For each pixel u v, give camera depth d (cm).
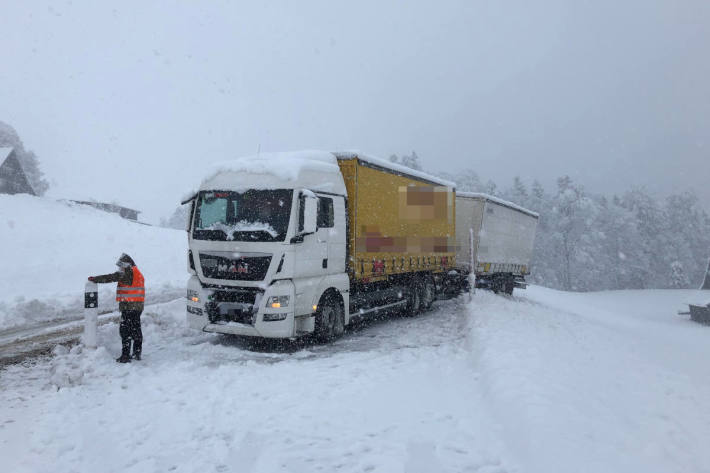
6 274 1628
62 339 905
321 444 436
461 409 543
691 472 384
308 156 944
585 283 7475
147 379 643
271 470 383
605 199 8450
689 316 3134
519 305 1678
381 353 842
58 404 547
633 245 7988
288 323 812
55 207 2875
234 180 864
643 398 618
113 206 5269
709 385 779
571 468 364
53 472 393
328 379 653
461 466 392
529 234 2550
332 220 936
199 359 769
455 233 1725
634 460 389
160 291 1645
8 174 4322
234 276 820
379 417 510
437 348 892
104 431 474
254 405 544
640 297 4228
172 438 456
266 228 815
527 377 594
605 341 1226
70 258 2022
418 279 1395
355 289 1049
